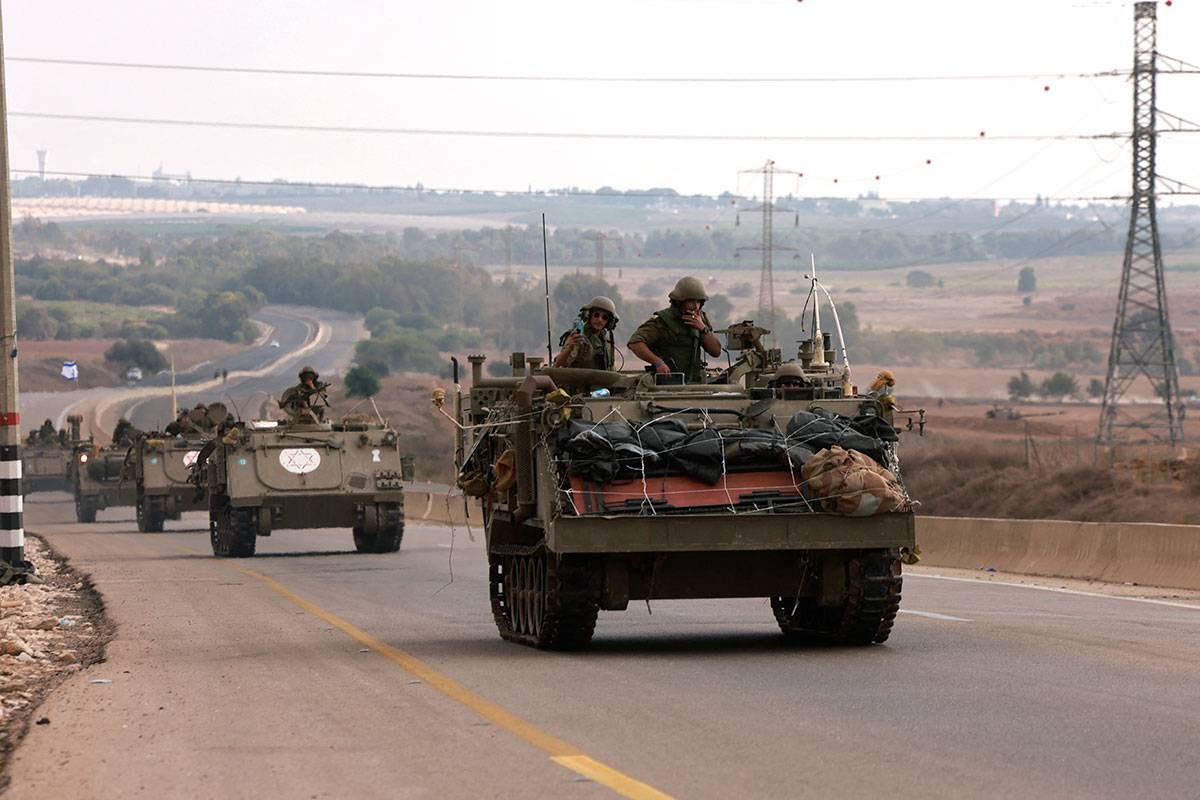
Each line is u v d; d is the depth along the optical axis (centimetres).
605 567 3459
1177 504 10588
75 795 2069
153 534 11225
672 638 3850
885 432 3594
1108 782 2033
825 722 2508
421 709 2702
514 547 3750
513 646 3700
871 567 3484
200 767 2234
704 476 3438
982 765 2147
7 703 2961
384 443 8594
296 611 4834
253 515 8275
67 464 17212
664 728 2469
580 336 3912
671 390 3706
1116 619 4209
